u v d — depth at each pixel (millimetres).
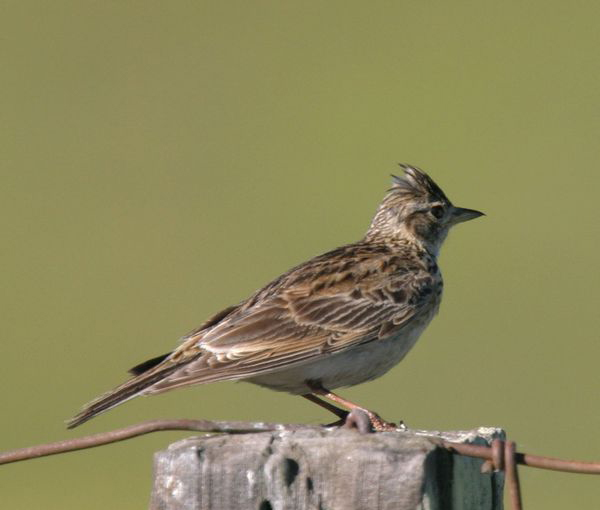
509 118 27922
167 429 5168
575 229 23062
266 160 26297
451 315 19797
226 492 4762
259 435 4883
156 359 7391
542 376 17500
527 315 19734
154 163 26344
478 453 4918
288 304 7539
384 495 4672
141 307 20281
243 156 26641
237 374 7148
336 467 4711
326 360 7488
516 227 23328
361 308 7688
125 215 24016
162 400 16688
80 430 16047
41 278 21516
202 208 24188
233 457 4770
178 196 24812
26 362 18484
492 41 31578
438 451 4777
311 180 25469
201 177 25578
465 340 18797
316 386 7500
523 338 18797
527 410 16453
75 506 13836
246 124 28062
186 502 4777
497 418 16234
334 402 7508
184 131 27719
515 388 17031
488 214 23875
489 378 17406
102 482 14773
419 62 30641
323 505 4715
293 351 7367
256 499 4750
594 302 20266
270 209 24078
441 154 26500
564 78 29859
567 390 17062
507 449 4930
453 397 16859
